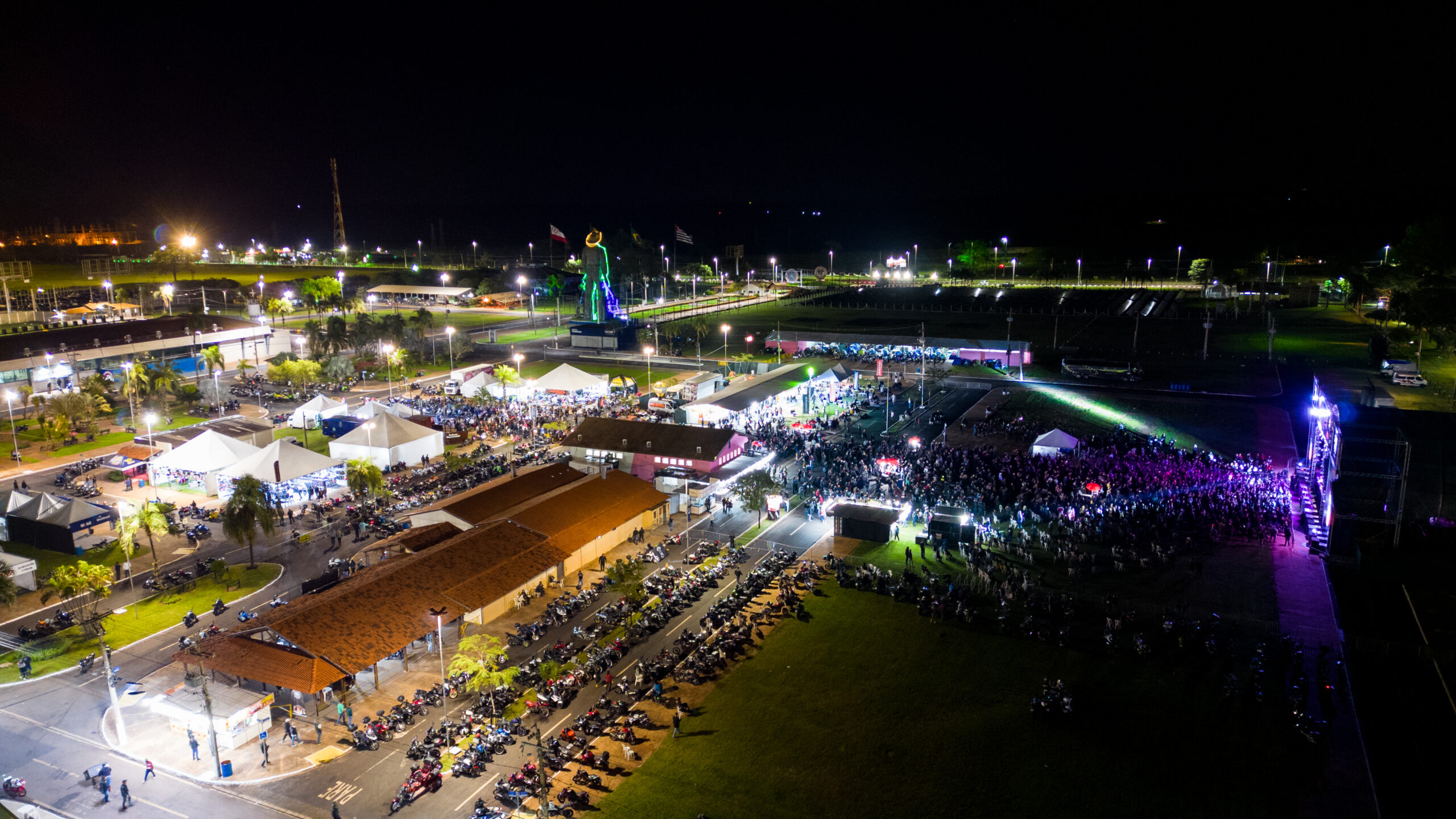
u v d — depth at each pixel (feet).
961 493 258.98
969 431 349.20
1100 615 191.11
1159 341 544.62
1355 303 636.48
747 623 189.37
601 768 143.43
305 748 150.30
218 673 163.73
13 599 193.16
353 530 243.81
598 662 172.35
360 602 176.45
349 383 445.78
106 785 135.54
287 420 372.17
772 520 253.24
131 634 188.44
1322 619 187.62
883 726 154.10
